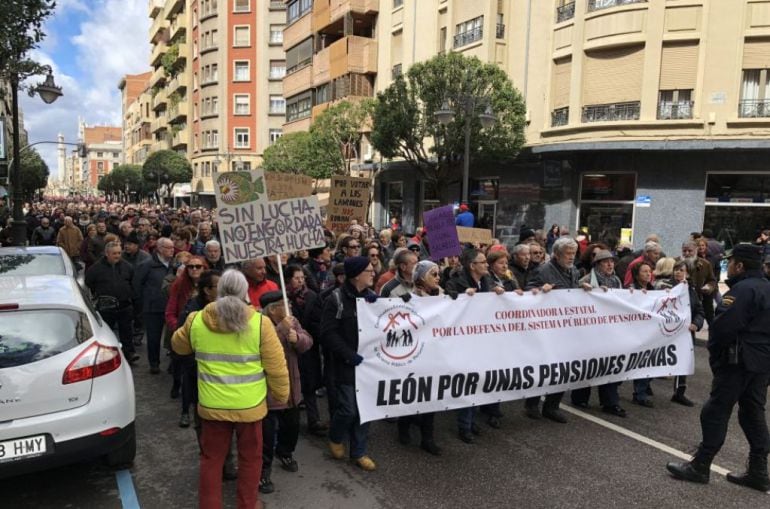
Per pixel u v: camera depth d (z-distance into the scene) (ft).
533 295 17.54
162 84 237.66
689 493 14.05
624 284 23.91
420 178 85.71
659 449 16.62
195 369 14.69
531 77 65.57
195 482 14.12
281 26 172.45
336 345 14.53
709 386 23.25
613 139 56.29
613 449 16.56
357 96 95.14
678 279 20.75
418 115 61.05
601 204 60.13
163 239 23.65
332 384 15.81
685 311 20.34
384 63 90.99
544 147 61.05
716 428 14.29
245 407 11.33
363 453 15.15
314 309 17.25
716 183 53.93
